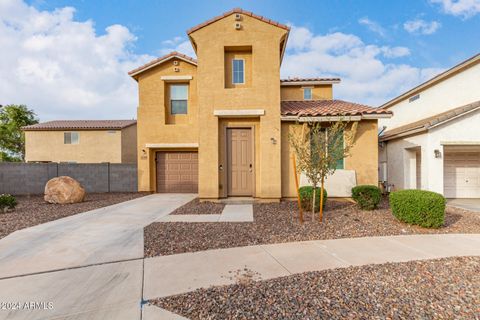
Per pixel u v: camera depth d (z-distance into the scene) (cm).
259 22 1055
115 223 736
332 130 751
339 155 736
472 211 930
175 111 1547
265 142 1051
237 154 1100
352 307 314
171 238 591
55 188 1113
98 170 1606
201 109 1062
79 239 590
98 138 2398
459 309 310
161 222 743
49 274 412
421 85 1524
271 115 1052
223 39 1060
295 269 425
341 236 609
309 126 1055
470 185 1336
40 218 810
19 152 3234
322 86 1541
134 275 407
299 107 1232
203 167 1059
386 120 1923
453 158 1341
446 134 1146
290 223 721
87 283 381
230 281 383
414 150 1346
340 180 1075
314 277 394
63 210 946
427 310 308
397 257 477
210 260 465
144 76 1522
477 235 616
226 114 1052
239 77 1102
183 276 401
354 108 1142
